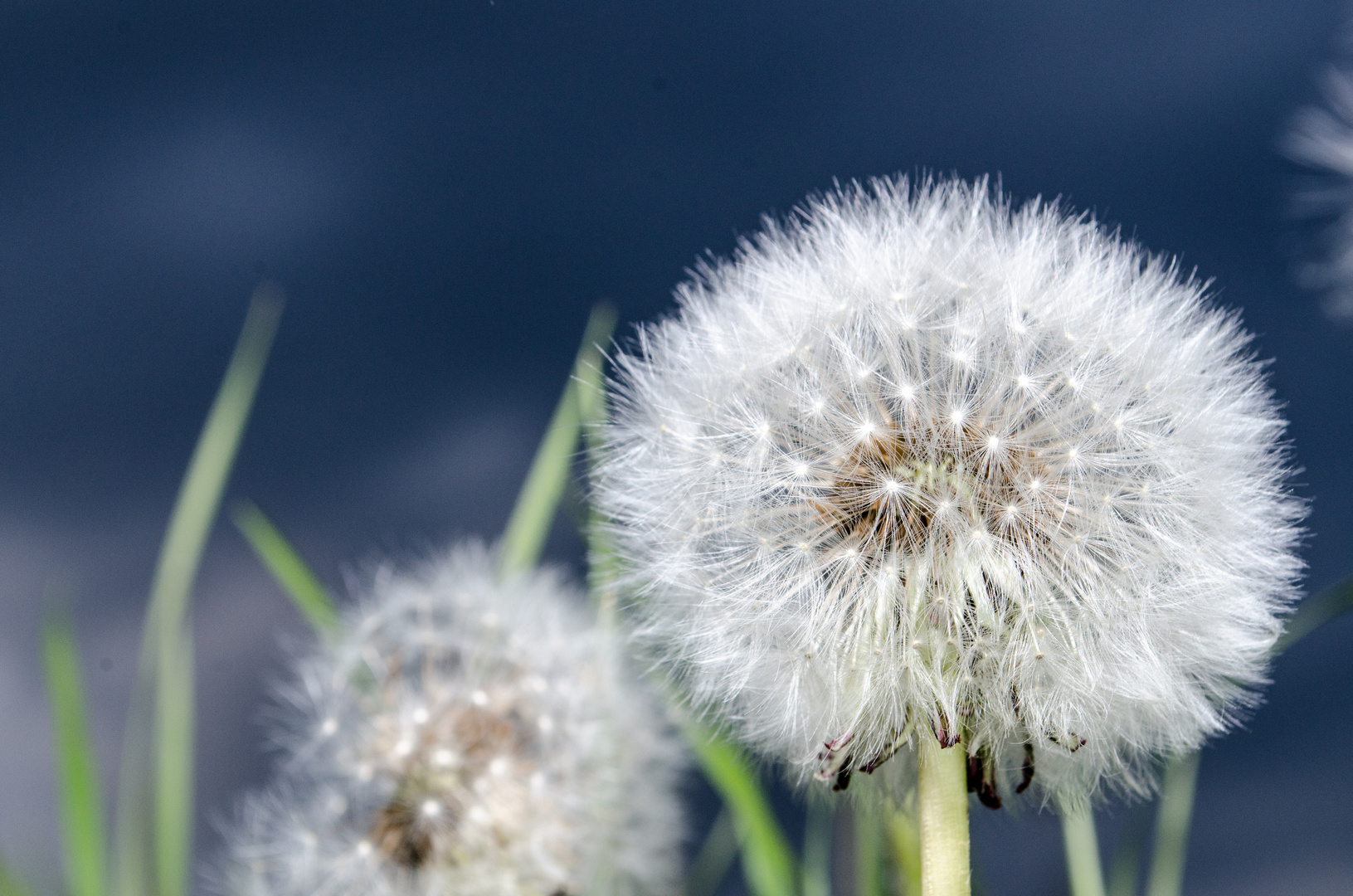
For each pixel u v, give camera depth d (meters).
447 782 0.27
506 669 0.28
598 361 0.26
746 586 0.23
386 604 0.29
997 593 0.22
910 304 0.23
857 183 0.24
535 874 0.27
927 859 0.22
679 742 0.29
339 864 0.27
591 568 0.28
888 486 0.22
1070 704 0.22
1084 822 0.26
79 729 0.28
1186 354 0.23
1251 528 0.23
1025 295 0.23
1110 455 0.23
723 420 0.23
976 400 0.23
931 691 0.22
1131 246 0.23
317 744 0.28
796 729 0.23
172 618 0.28
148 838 0.28
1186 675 0.23
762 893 0.26
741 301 0.23
